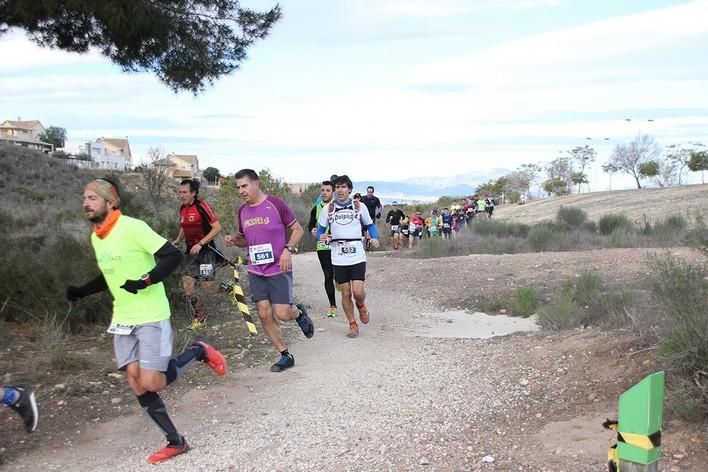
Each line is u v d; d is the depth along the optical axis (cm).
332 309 948
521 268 1263
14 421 510
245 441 483
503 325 898
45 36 1179
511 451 436
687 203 3281
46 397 556
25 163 4294
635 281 986
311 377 637
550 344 672
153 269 431
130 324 443
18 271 773
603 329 695
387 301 1098
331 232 817
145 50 1154
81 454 467
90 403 554
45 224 1558
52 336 668
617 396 500
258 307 662
